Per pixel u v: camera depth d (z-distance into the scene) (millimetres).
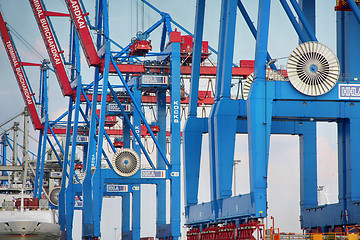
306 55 59312
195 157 73938
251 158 58219
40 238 60594
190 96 74625
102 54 83625
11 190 94375
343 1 66625
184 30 94062
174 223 83812
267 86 58812
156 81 88438
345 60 67875
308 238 53312
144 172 83250
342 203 63906
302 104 61812
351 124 62281
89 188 85062
